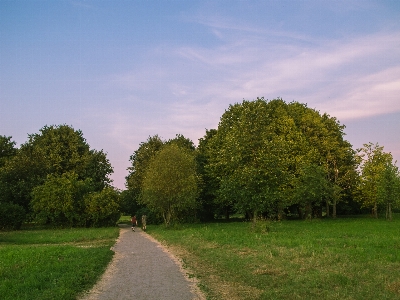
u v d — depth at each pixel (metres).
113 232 36.47
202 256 17.66
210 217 60.22
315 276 11.41
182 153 42.97
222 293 10.62
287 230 30.41
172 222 45.59
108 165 67.56
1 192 48.66
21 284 11.37
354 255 14.95
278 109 48.84
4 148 62.50
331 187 49.19
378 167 50.91
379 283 10.38
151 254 19.91
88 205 49.75
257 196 28.95
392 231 27.48
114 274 13.94
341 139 55.12
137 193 62.97
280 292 10.10
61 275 12.99
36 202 48.47
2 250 20.88
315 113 51.78
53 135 62.53
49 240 29.20
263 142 29.97
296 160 43.56
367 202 52.78
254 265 14.09
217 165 44.12
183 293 10.74
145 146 62.16
